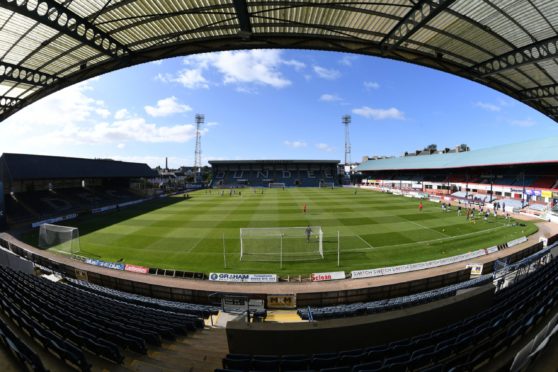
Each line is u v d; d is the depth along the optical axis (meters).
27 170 36.00
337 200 47.12
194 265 17.19
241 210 37.28
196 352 6.30
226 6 11.52
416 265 16.19
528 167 44.03
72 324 7.10
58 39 13.04
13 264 16.08
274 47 15.16
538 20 12.01
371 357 4.79
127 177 54.56
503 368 4.18
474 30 13.11
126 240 22.70
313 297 12.45
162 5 11.44
